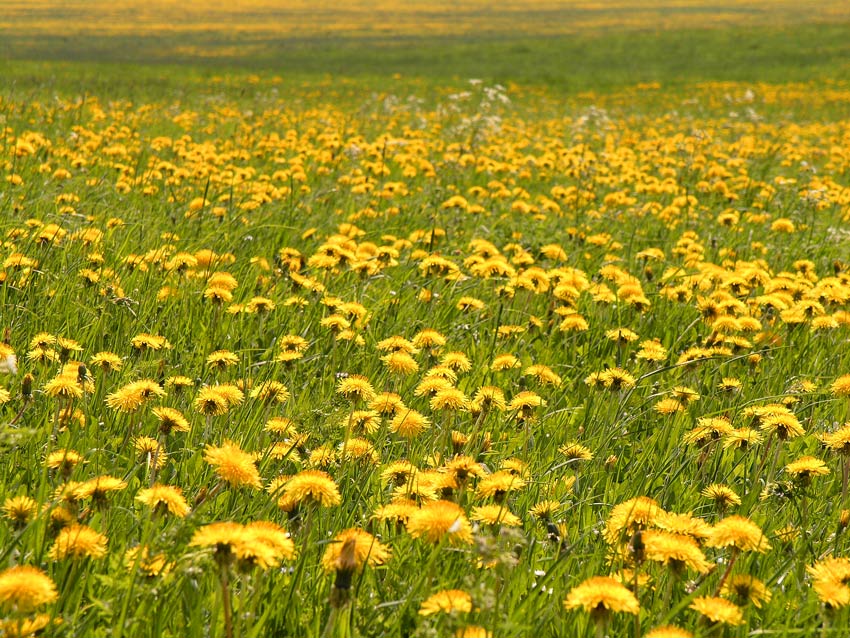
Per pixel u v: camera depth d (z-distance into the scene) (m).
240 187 9.90
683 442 4.50
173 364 5.15
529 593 3.04
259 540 2.52
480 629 2.39
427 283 6.94
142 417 4.20
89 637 2.56
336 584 2.49
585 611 2.92
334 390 4.92
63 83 22.73
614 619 3.01
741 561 3.37
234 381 4.73
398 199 10.71
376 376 5.28
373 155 12.81
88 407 4.15
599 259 8.59
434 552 2.76
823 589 2.86
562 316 6.54
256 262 6.79
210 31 80.00
